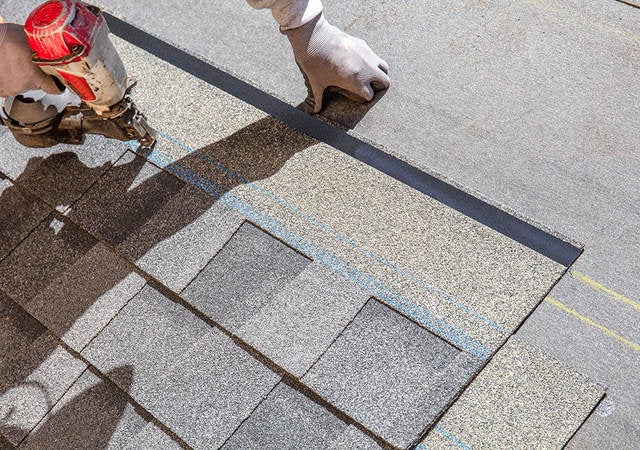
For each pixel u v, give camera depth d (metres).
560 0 1.74
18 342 1.57
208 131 1.69
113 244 1.60
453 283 1.49
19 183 1.70
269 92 1.74
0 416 1.51
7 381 1.54
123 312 1.55
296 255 1.55
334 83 1.67
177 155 1.67
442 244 1.52
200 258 1.56
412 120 1.67
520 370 1.43
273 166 1.63
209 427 1.44
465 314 1.46
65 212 1.65
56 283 1.60
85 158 1.70
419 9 1.78
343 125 1.69
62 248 1.63
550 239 1.53
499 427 1.39
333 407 1.44
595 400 1.40
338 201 1.58
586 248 1.52
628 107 1.62
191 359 1.49
